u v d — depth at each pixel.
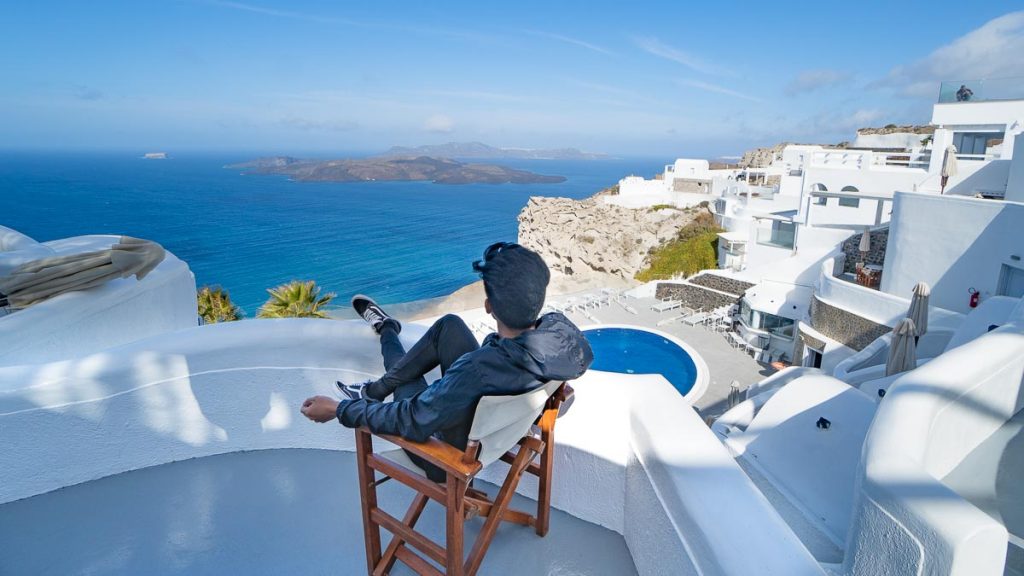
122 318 4.04
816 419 6.20
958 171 18.72
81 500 2.73
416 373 2.00
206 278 78.06
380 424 1.74
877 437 2.08
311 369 3.01
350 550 2.41
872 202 23.64
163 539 2.49
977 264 12.44
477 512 2.15
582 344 1.70
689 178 49.81
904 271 14.53
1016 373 3.30
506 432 1.76
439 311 28.55
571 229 44.38
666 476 1.81
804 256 23.36
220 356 2.96
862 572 1.72
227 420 3.07
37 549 2.43
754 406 9.15
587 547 2.31
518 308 1.58
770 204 33.97
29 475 2.73
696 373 19.81
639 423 2.12
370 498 2.02
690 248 37.25
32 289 3.52
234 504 2.71
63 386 2.72
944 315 12.28
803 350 17.97
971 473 2.96
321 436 3.12
